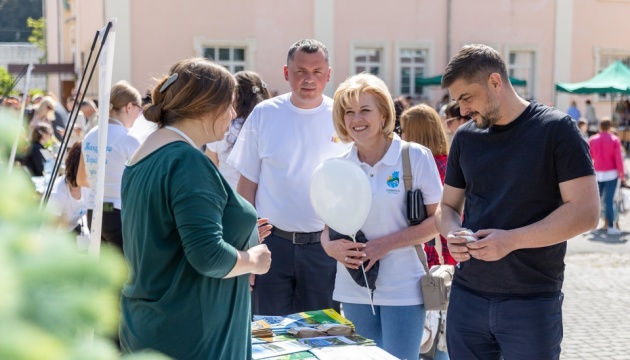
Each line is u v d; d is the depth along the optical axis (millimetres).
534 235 2666
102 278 767
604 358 5590
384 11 22875
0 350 616
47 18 33188
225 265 2215
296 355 2781
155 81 2525
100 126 2920
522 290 2826
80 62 23734
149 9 20172
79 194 5211
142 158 2346
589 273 8703
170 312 2240
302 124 3961
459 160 3018
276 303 4020
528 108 2812
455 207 3139
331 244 3471
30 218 735
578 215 2645
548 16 24734
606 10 25406
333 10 22188
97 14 20750
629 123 25094
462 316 2977
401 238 3393
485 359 2988
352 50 22656
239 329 2430
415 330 3453
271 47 21625
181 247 2260
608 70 22484
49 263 703
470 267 2943
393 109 3467
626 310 7004
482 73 2730
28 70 4633
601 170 11562
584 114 25500
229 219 2371
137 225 2285
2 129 779
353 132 3426
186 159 2240
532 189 2762
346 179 3354
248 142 4043
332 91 22516
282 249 3971
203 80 2346
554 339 2836
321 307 4004
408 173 3451
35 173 7758
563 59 24953
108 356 736
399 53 23250
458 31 23797
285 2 21609
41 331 648
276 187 3961
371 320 3520
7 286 643
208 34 20859
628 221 12781
